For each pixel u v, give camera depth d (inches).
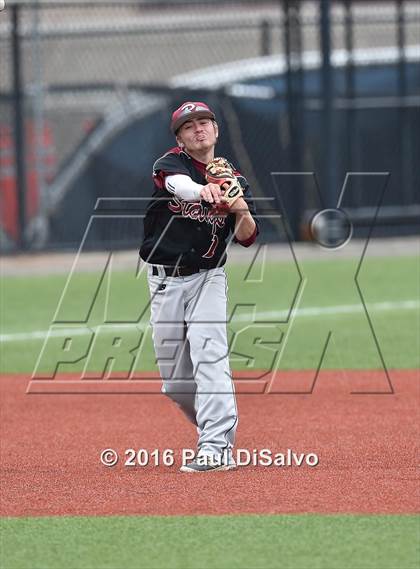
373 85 2706.7
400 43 2576.3
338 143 2615.7
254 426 1046.4
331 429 1029.2
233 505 778.8
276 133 2554.1
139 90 2549.2
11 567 661.9
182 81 2711.6
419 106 2588.6
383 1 2628.0
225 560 666.2
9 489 834.2
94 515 761.0
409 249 2439.7
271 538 705.0
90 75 2977.4
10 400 1191.6
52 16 3371.1
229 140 2564.0
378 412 1103.6
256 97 2568.9
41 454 950.4
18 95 2359.7
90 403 1171.3
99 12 3479.3
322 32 2412.6
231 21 2972.4
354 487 823.1
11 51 2362.2
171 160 860.6
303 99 2459.4
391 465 890.7
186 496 804.6
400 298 1856.5
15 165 2385.6
